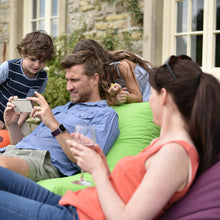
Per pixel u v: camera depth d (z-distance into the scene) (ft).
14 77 11.61
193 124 4.83
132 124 9.55
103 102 9.36
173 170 4.50
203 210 4.76
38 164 8.16
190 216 4.77
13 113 9.73
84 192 5.54
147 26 17.69
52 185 7.04
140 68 11.72
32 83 11.82
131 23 18.71
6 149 9.03
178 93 4.89
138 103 10.36
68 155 8.38
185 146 4.65
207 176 4.88
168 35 17.62
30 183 5.87
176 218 4.84
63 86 19.26
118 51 11.77
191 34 16.88
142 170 4.88
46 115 8.36
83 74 9.02
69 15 21.99
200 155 4.93
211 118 4.78
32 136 9.07
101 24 20.15
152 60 17.65
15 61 11.66
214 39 16.22
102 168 4.99
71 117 9.08
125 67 10.87
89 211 5.15
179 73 4.94
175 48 17.49
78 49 10.55
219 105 4.82
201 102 4.80
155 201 4.39
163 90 5.00
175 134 4.92
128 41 18.80
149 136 9.45
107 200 4.70
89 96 9.34
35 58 11.09
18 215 5.22
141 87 11.76
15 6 25.55
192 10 16.85
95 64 9.18
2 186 5.77
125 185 4.94
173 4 17.40
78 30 21.12
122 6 18.99
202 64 16.58
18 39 25.85
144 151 5.50
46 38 11.32
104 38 19.54
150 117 9.73
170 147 4.64
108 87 10.21
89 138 5.69
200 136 4.85
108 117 8.87
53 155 8.63
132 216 4.40
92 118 8.90
